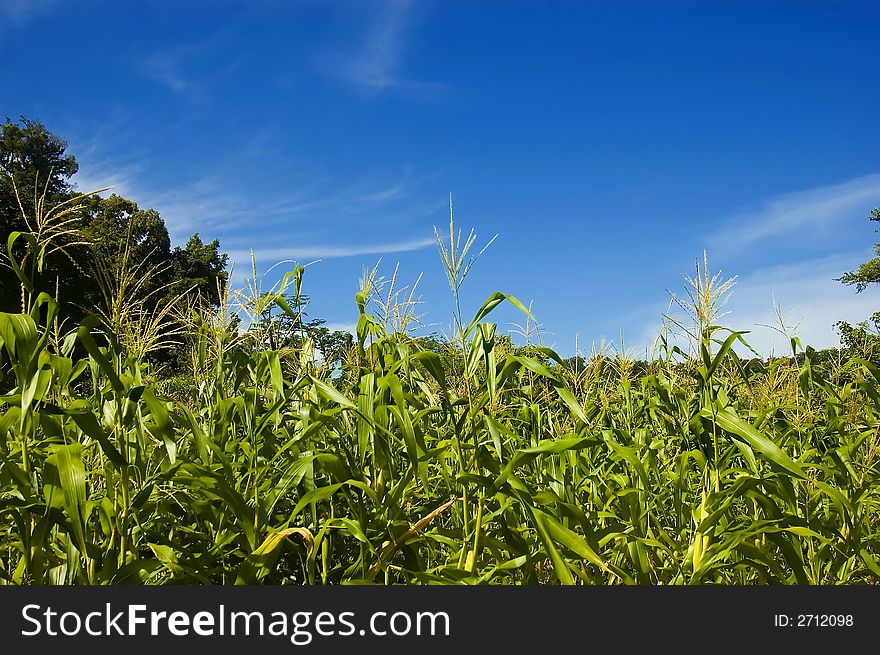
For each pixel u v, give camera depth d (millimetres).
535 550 4301
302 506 3471
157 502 3748
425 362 3734
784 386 6305
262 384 4262
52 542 3477
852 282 29750
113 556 3213
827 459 4875
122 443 3287
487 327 3584
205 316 4758
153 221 26828
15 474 3102
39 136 27688
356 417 4375
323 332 5051
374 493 3562
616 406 6211
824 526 4133
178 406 4246
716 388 4348
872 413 5855
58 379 3586
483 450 3738
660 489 4715
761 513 4566
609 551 4227
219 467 3795
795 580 4180
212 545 3836
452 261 3666
